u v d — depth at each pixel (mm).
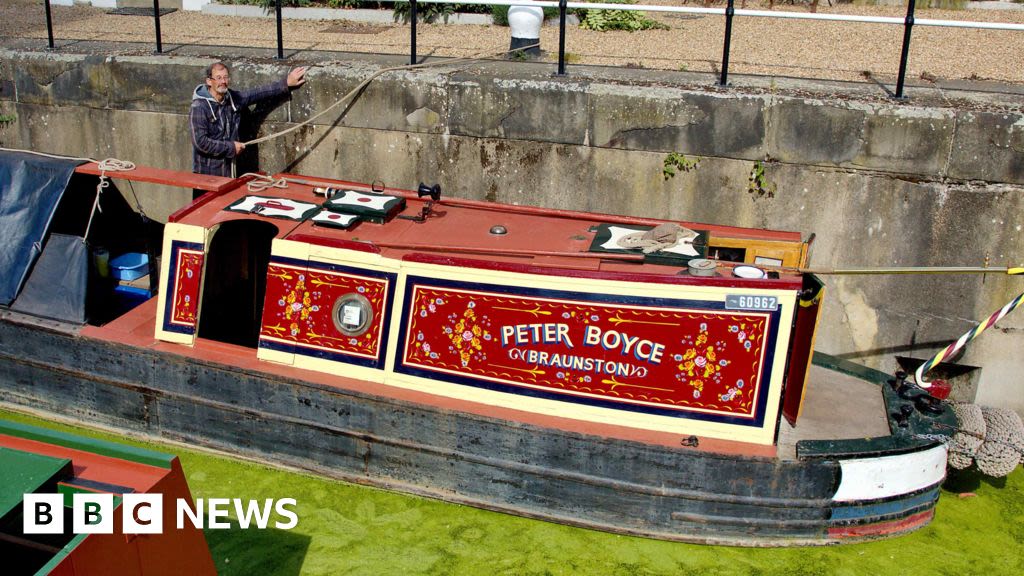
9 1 12398
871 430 6168
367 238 6547
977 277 7410
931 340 7695
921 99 7457
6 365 7359
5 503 4160
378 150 8461
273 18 11461
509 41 9984
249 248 7910
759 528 6055
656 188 7883
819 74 8469
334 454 6625
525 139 8031
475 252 6344
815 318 5895
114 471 4508
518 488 6297
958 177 7238
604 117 7770
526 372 6191
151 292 8023
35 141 9438
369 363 6445
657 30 10477
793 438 6043
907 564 6109
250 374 6562
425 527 6309
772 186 7625
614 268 6133
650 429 6039
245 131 8688
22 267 7305
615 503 6137
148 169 7500
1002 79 8320
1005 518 6742
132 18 11328
